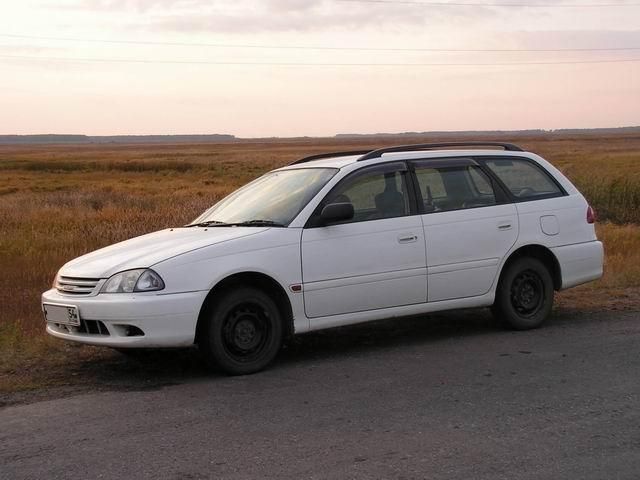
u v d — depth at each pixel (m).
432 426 4.71
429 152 7.37
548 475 3.93
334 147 143.62
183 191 35.25
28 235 16.20
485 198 7.45
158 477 3.98
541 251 7.70
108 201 27.02
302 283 6.38
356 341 7.30
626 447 4.32
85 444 4.50
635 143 124.00
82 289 6.05
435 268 7.02
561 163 47.81
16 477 4.02
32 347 6.89
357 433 4.61
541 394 5.36
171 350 6.99
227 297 6.06
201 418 4.97
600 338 7.09
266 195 7.09
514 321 7.52
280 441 4.50
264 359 6.21
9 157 109.88
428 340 7.23
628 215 22.47
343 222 6.64
